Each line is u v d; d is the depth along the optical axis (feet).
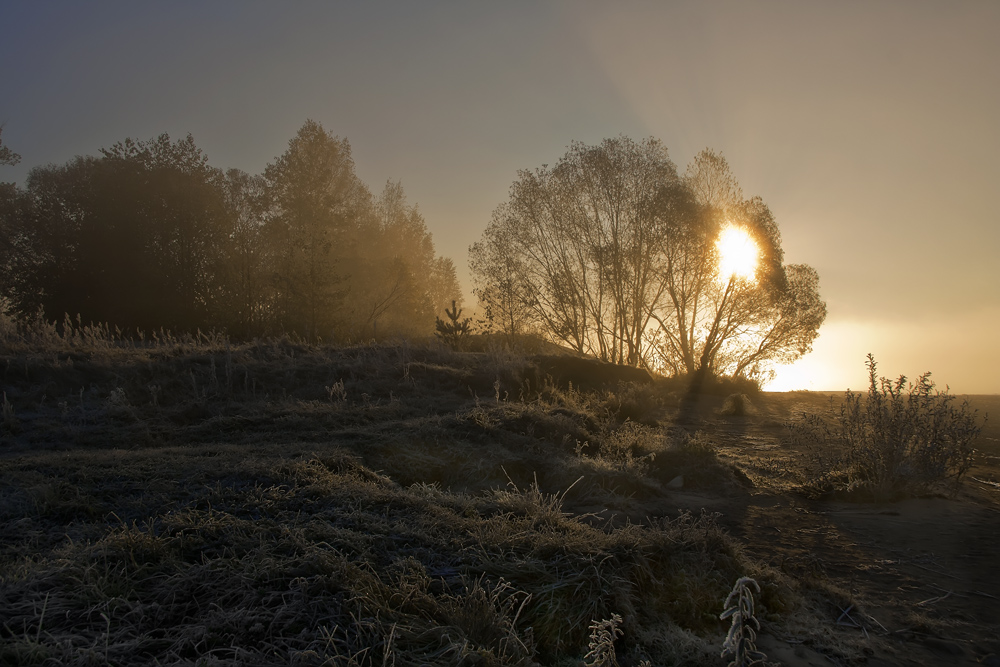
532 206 94.32
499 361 47.06
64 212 101.14
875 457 24.25
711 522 17.38
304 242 100.32
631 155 90.07
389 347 50.49
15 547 12.83
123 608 10.68
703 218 81.92
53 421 26.96
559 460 23.84
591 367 54.95
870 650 12.21
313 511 15.16
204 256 102.78
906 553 17.65
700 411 52.80
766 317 84.99
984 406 52.29
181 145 102.73
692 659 11.28
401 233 157.07
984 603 14.49
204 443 24.70
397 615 10.95
